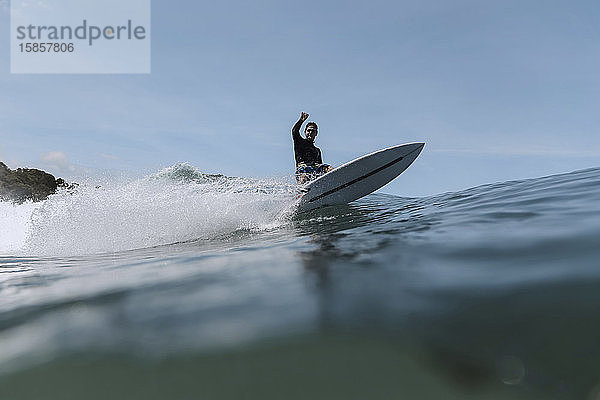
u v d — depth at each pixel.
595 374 0.93
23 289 2.35
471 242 2.27
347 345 1.16
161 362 1.17
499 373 0.98
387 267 1.94
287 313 1.43
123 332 1.41
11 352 1.33
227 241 4.35
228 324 1.38
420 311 1.33
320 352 1.13
